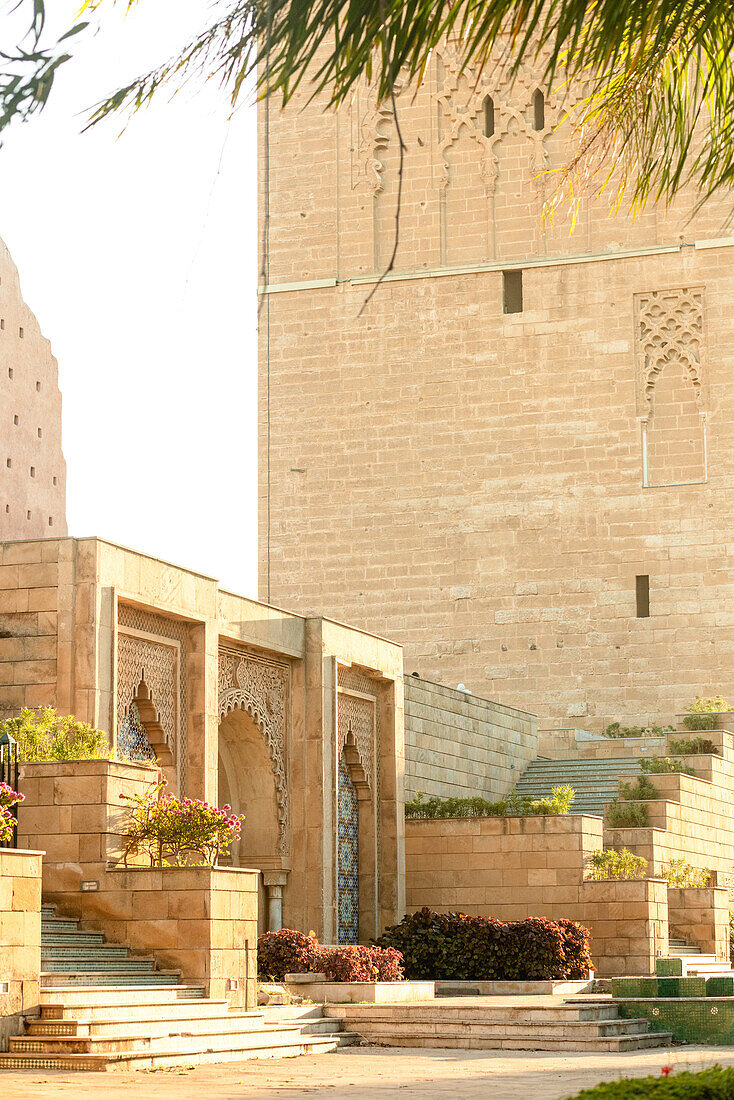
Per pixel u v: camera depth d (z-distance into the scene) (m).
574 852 26.80
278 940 21.45
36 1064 13.57
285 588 43.19
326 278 43.94
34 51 4.09
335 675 26.41
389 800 28.41
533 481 41.81
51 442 51.97
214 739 22.38
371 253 43.81
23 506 49.59
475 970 24.30
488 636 41.50
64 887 17.62
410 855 28.36
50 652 19.66
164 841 18.16
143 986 16.08
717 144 6.68
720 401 40.75
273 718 25.50
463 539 42.09
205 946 17.05
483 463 42.25
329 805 25.89
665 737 35.12
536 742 39.22
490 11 5.27
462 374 42.69
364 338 43.56
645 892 25.83
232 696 23.89
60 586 19.77
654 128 6.76
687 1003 19.28
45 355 52.06
